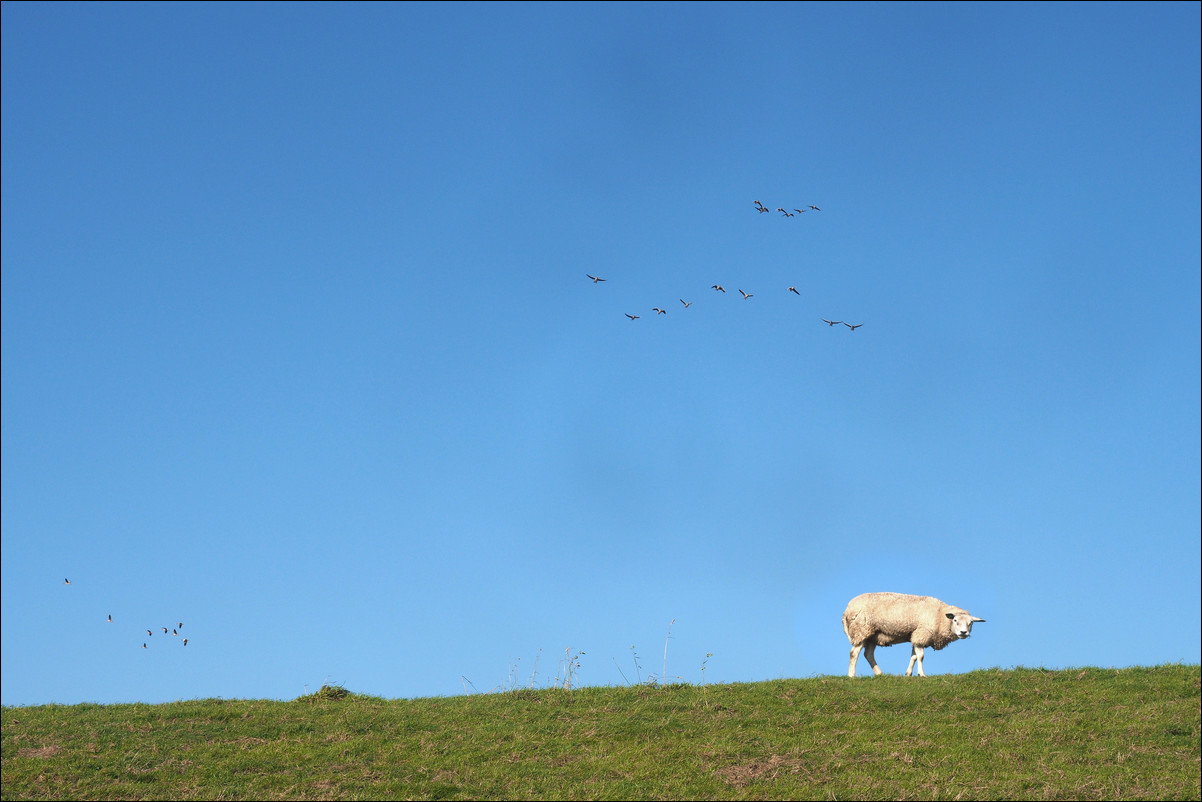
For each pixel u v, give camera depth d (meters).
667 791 19.05
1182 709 22.58
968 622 25.86
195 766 20.34
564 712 24.03
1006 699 23.98
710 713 23.78
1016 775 19.47
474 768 20.27
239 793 18.98
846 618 27.91
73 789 19.05
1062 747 20.94
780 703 24.41
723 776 19.80
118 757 20.69
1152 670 25.55
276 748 21.38
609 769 20.23
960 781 19.25
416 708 24.77
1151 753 20.47
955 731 22.05
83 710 24.48
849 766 20.22
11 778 19.41
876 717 23.22
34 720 23.16
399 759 20.88
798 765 20.25
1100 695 23.86
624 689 25.91
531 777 19.84
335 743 21.81
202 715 23.86
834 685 25.50
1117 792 18.62
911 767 20.08
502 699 25.45
